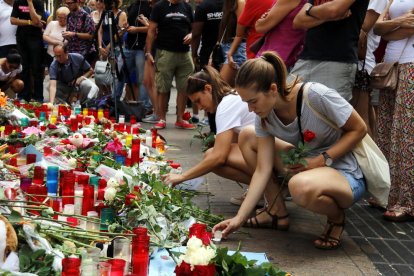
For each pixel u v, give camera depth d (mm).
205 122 10531
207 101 4910
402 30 5113
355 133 4074
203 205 5270
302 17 4840
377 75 5277
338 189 4008
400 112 5164
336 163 4215
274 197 4641
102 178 4309
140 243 2895
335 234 4293
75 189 3900
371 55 6254
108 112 8875
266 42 5742
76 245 3135
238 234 4512
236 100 4762
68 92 10102
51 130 6336
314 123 4066
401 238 4648
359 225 4965
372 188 4238
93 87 10031
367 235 4688
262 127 4211
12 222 2824
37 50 11133
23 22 10906
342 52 4844
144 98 11125
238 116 4734
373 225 4977
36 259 2695
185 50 9562
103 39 11195
